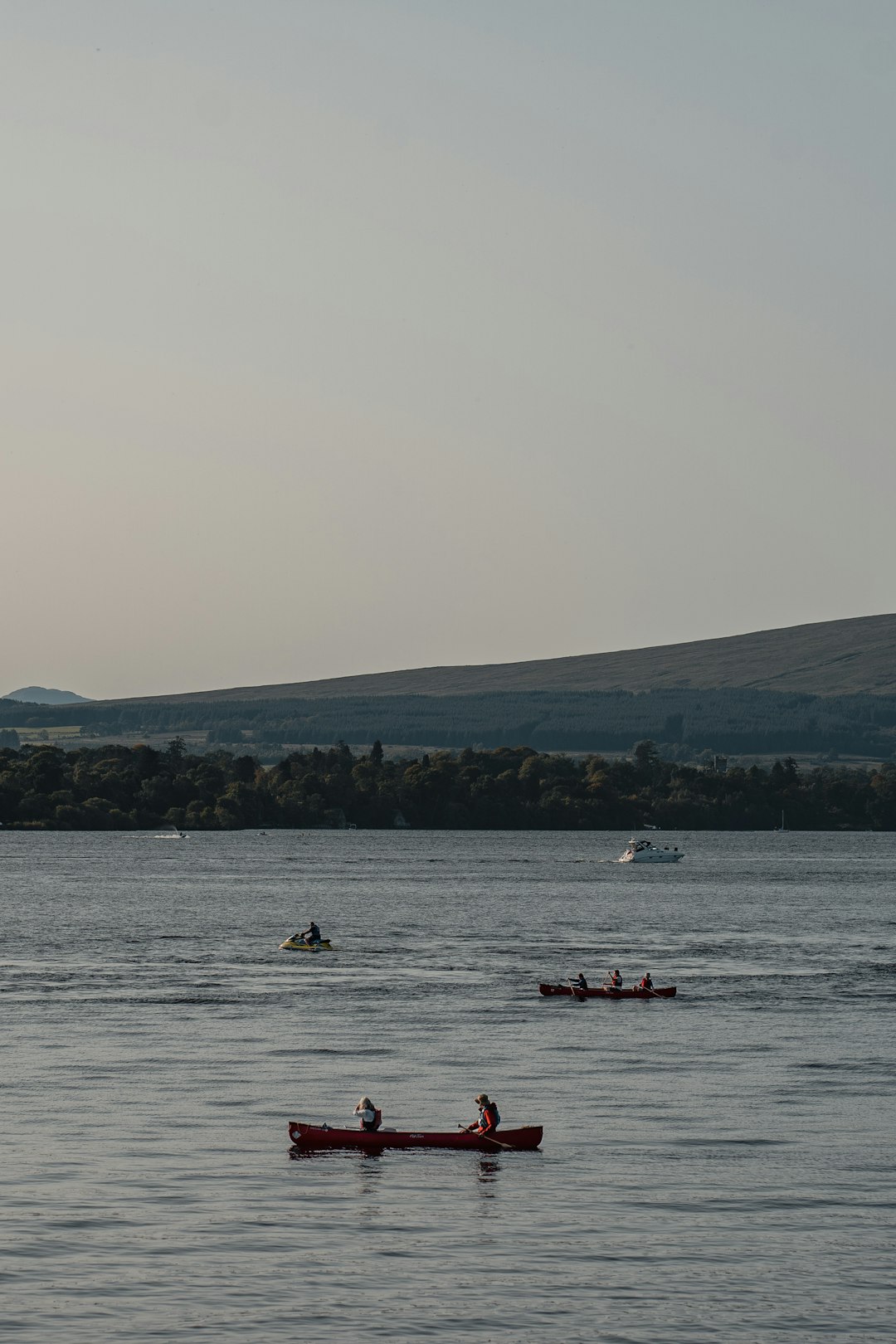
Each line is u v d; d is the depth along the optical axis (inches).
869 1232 2795.3
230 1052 4389.8
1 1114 3570.4
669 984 6112.2
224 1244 2709.2
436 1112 3668.8
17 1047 4436.5
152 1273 2568.9
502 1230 2795.3
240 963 6688.0
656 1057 4384.8
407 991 5787.4
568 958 7076.8
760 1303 2479.1
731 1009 5364.2
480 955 7185.0
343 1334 2352.4
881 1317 2431.1
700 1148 3329.2
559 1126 3528.5
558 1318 2418.8
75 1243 2696.9
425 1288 2527.1
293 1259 2645.2
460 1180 3095.5
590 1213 2893.7
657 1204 2945.4
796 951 7500.0
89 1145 3307.1
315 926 7367.1
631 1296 2504.9
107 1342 2303.2
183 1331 2348.7
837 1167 3186.5
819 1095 3858.3
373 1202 2945.4
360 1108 3358.8
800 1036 4758.9
